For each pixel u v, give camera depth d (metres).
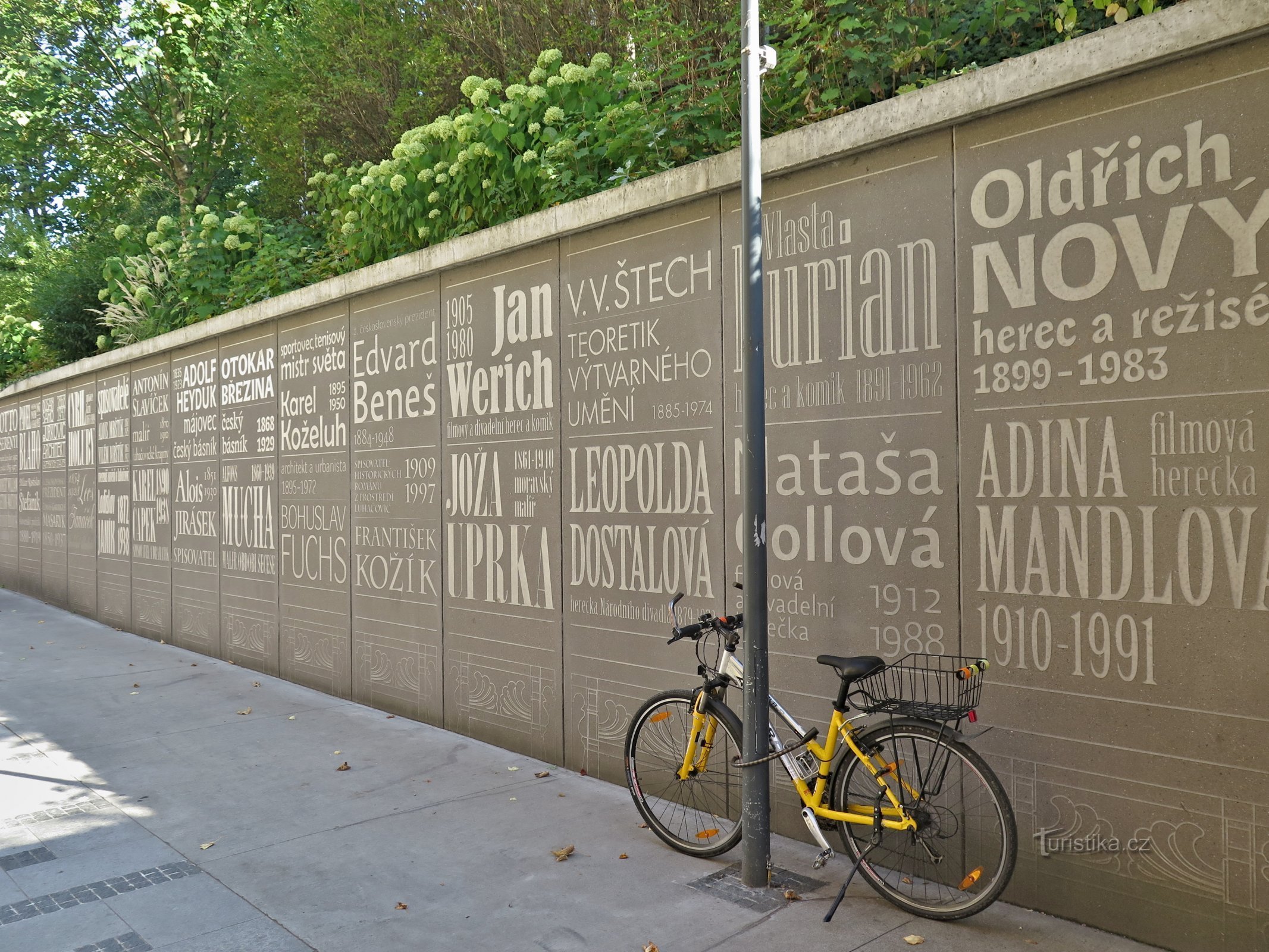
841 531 4.05
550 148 5.93
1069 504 3.38
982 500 3.61
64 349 14.39
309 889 3.78
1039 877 3.47
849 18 4.56
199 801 4.84
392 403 6.78
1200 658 3.10
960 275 3.67
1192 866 3.11
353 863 4.02
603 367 5.16
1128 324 3.25
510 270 5.77
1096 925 3.34
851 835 3.63
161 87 16.70
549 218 5.39
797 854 4.05
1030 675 3.48
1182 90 3.12
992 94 3.52
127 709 6.89
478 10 10.00
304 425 7.76
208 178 17.05
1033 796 3.47
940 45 4.59
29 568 13.86
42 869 4.01
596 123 5.80
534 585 5.59
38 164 18.47
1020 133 3.50
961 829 3.64
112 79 16.59
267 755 5.67
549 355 5.50
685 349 4.73
